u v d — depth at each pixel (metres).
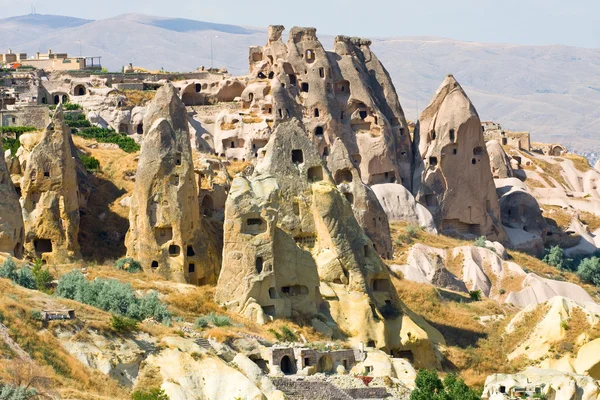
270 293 125.56
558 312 135.25
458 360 131.50
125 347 106.81
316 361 115.81
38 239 138.25
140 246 136.38
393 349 128.75
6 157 145.00
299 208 133.00
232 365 108.56
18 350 101.62
